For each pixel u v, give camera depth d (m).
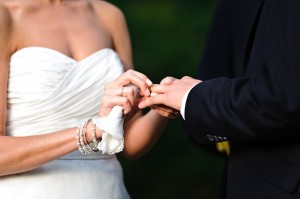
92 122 4.43
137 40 11.52
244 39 4.47
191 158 11.46
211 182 11.46
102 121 4.37
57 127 4.65
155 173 11.49
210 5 11.77
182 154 11.48
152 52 11.48
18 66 4.62
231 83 4.13
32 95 4.59
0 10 4.65
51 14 4.89
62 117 4.67
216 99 4.13
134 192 11.48
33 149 4.43
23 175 4.57
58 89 4.63
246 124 4.04
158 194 11.46
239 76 4.53
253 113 4.00
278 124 3.97
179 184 11.49
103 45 5.01
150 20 11.64
